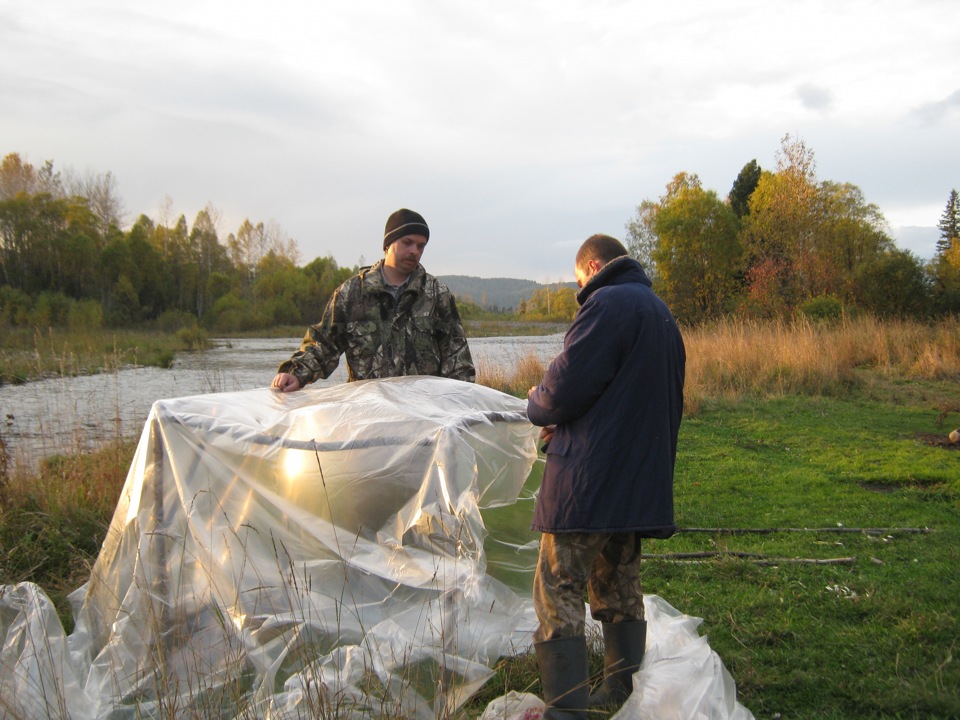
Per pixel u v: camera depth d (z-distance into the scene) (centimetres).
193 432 277
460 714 234
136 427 681
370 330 342
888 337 1503
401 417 281
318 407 294
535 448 308
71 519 435
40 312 4184
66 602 336
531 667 272
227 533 268
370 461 271
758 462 702
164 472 276
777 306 2456
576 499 233
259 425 282
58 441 661
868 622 334
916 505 551
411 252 343
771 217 2748
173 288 6556
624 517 231
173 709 223
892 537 470
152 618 256
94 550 408
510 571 299
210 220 8312
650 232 3541
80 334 3434
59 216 5634
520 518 304
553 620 238
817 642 314
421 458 269
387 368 343
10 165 6619
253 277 9181
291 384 328
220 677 242
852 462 700
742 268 2970
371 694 232
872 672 286
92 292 5553
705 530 487
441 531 258
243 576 260
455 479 262
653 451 236
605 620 261
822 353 1270
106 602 274
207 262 7431
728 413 981
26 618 269
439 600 252
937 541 458
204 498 273
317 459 271
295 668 243
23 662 245
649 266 3525
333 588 262
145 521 273
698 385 1119
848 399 1095
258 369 2175
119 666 256
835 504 555
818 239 2722
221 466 275
